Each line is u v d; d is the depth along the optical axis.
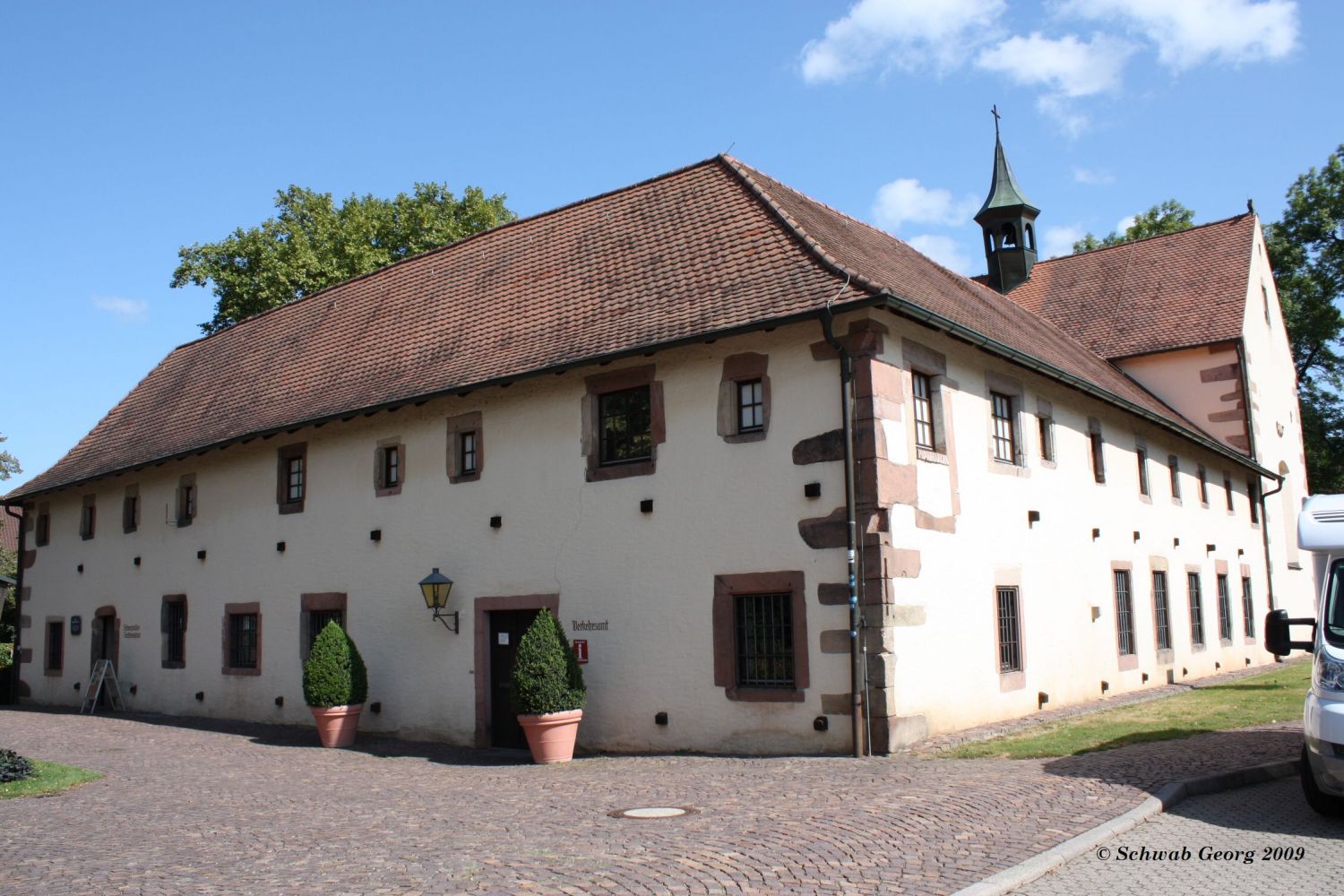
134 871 7.66
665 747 13.34
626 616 13.91
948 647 13.21
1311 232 37.69
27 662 25.80
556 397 15.06
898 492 12.50
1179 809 8.76
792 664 12.57
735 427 13.28
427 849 8.05
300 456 18.89
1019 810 8.53
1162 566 20.61
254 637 19.56
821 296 12.48
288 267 33.00
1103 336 27.58
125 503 23.16
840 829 8.07
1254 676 21.36
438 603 15.72
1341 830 8.00
